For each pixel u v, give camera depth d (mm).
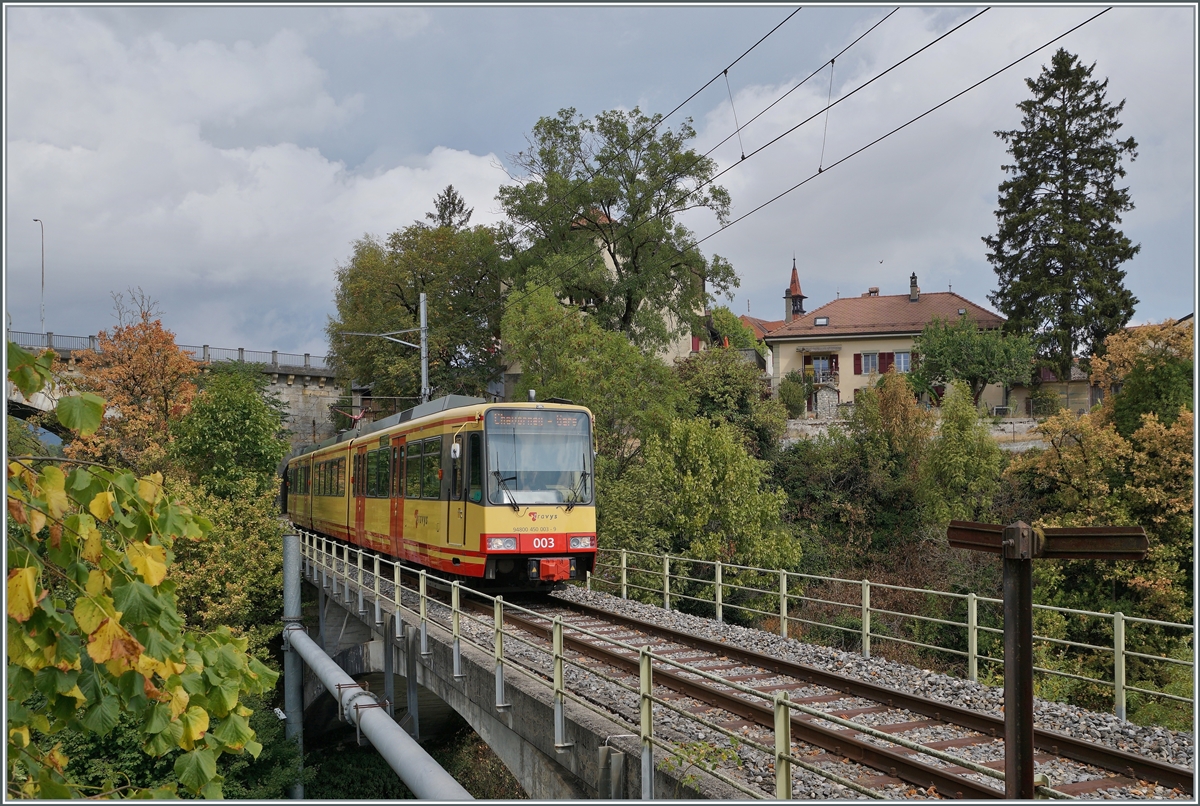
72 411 4305
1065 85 42375
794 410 47219
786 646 12891
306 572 25328
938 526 30766
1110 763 7461
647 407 30672
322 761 24016
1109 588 24109
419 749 9672
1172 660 8375
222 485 26500
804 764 5766
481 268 46969
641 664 7445
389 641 15344
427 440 17734
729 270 36781
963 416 31219
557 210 37969
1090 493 25906
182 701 4500
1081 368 40656
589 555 15992
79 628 4176
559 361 30250
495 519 15164
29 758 4371
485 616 15602
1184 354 26016
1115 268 41812
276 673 5465
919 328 52000
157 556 4398
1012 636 4719
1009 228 42938
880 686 9789
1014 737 4676
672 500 27984
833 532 34125
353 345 47719
